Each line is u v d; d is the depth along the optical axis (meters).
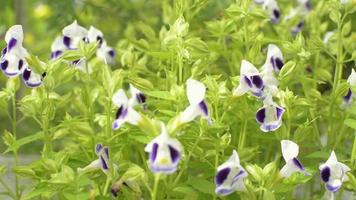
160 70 0.85
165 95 0.70
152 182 0.70
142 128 0.61
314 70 0.91
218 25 0.86
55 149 0.98
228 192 0.64
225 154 0.78
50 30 1.41
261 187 0.67
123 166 0.69
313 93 0.84
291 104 0.74
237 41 0.86
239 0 0.86
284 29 0.97
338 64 0.83
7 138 0.75
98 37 0.85
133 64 0.84
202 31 1.02
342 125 0.82
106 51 0.88
